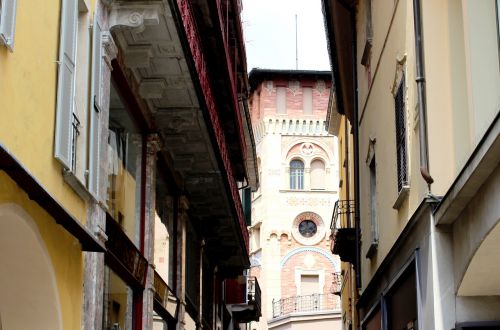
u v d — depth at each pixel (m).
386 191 17.59
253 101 70.19
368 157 20.45
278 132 67.88
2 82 8.36
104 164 12.22
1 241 9.49
